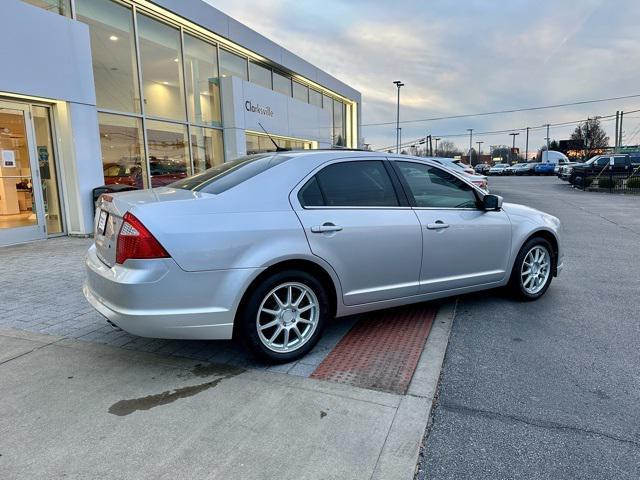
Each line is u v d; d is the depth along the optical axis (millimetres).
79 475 2180
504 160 102250
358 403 2830
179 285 2928
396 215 3855
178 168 12211
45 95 8055
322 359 3475
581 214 13516
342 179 3727
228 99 13820
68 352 3549
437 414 2746
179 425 2592
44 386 3016
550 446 2449
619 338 3896
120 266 2975
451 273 4230
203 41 13258
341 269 3551
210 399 2873
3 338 3809
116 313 2945
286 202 3377
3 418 2641
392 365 3363
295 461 2295
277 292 3355
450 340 3848
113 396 2902
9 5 7363
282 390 2988
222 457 2320
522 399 2918
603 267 6570
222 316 3066
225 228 3068
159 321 2912
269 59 16188
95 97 9211
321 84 21266
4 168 7898
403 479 2184
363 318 4379
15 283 5520
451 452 2396
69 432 2514
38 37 7875
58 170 8852
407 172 4105
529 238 4793
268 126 15992
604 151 67812
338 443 2438
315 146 20781
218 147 13977
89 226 9031
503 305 4766
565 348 3691
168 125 11797
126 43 10406
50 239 8602
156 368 3297
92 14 9477
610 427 2625
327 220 3479
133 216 2928
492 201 4387
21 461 2273
